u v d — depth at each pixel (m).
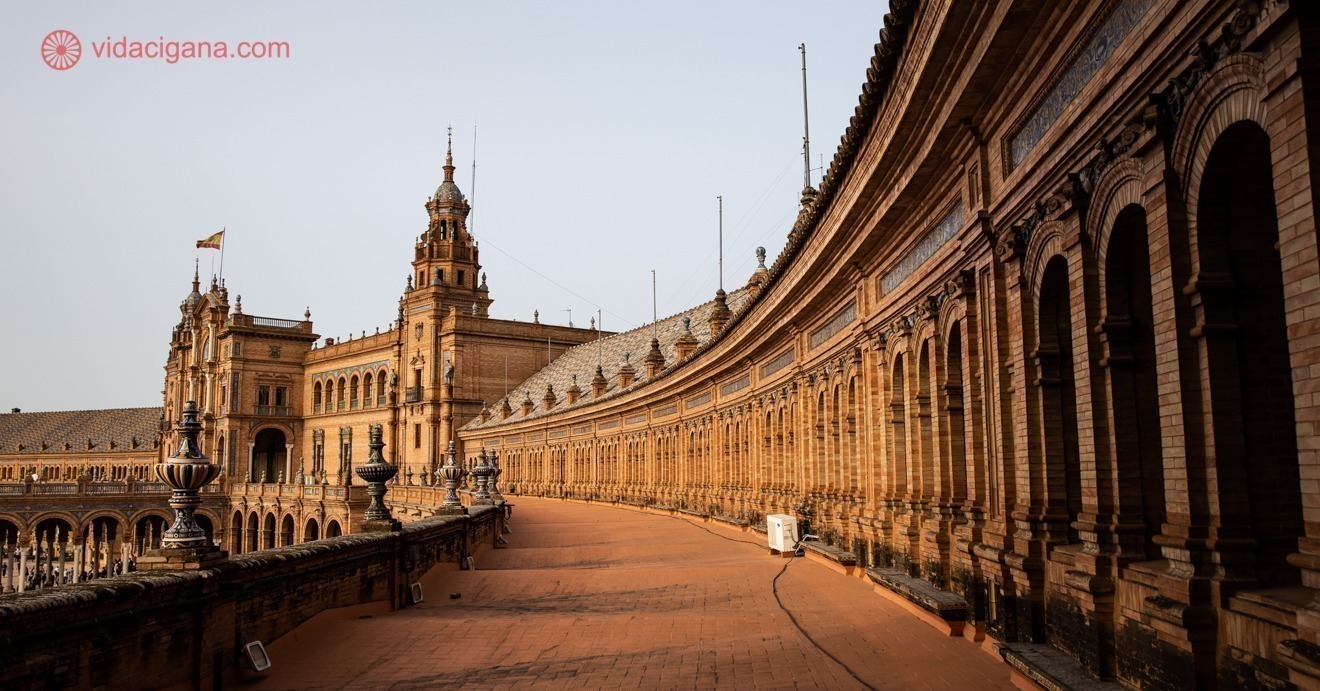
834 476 25.97
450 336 99.56
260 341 114.19
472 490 45.94
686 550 29.67
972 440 14.59
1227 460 8.16
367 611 16.39
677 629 14.76
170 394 130.00
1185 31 8.11
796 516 28.27
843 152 18.80
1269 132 7.02
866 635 14.20
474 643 13.81
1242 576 8.04
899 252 19.25
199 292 132.75
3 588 65.19
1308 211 6.57
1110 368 10.25
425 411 99.38
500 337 101.88
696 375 46.25
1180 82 8.35
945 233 16.16
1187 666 8.30
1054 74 11.08
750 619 15.57
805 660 12.53
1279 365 8.24
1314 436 6.60
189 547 11.23
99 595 9.36
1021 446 12.62
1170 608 8.50
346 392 111.06
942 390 16.72
